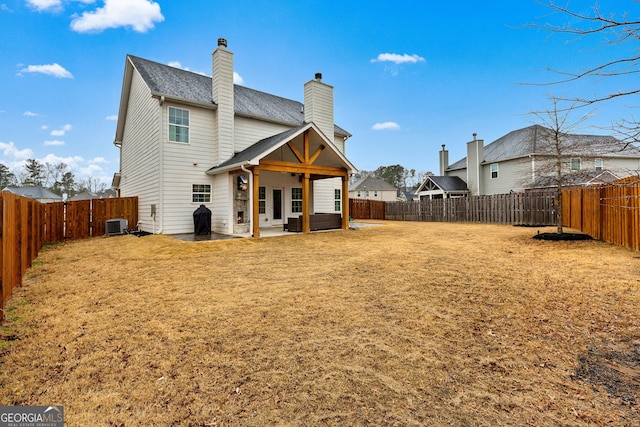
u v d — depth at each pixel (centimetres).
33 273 611
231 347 302
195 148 1259
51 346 305
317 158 1347
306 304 419
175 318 375
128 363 274
